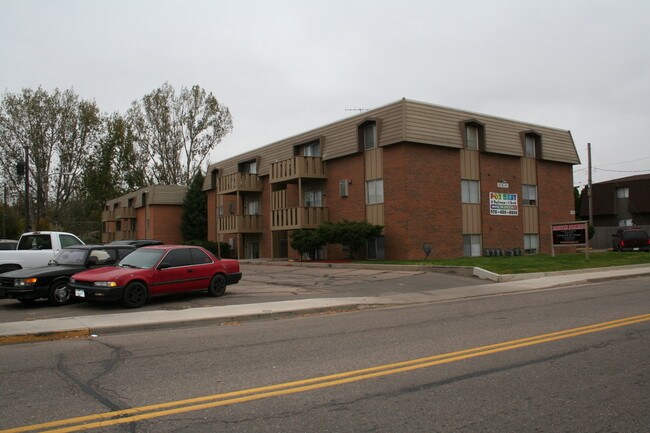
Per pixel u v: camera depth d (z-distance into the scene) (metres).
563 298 13.94
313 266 25.59
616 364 6.80
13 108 45.03
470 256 27.64
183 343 8.78
